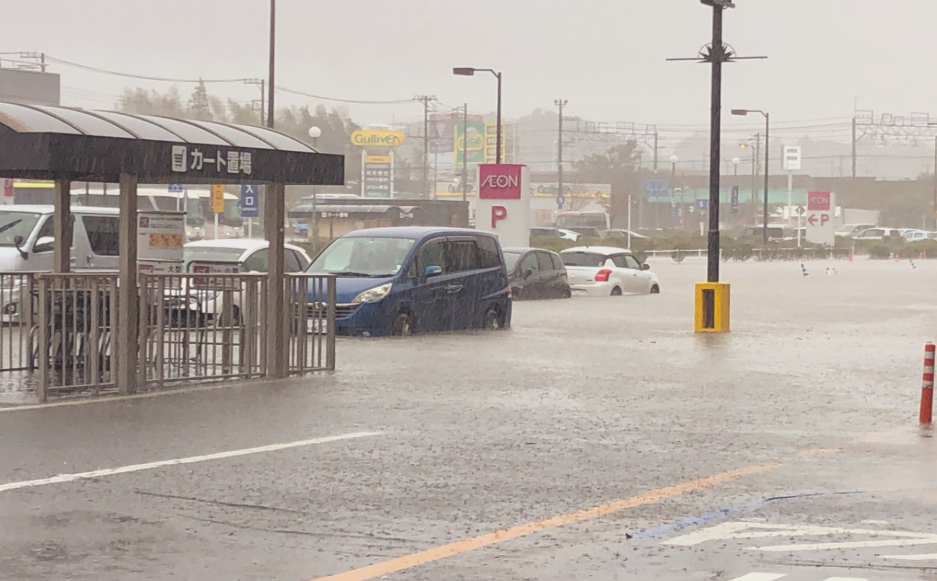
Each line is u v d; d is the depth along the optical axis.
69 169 11.94
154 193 51.12
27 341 14.43
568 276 34.53
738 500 8.45
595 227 100.00
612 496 8.52
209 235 66.69
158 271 15.62
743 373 16.42
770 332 23.28
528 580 6.40
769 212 139.25
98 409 12.05
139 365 13.41
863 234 102.19
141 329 13.40
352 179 127.19
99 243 20.44
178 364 14.28
